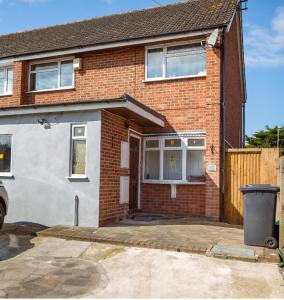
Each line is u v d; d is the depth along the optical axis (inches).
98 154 360.2
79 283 213.0
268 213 283.7
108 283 213.6
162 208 458.6
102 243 297.3
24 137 394.0
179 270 233.5
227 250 267.6
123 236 308.2
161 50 475.2
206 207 425.1
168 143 462.9
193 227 365.4
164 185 459.5
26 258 262.1
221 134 430.0
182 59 463.8
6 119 405.1
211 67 439.8
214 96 435.5
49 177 378.9
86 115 368.2
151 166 474.0
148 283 213.2
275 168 407.2
